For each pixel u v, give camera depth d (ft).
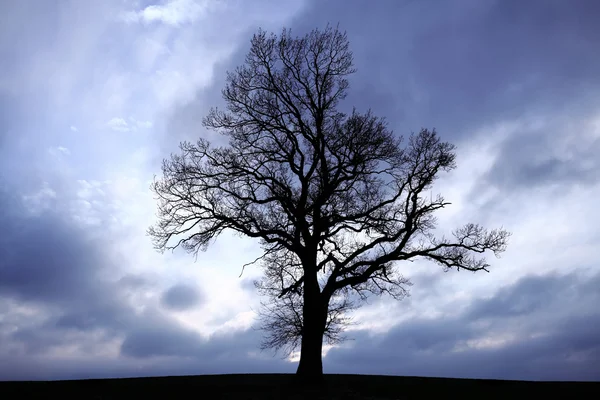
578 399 58.23
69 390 61.16
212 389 64.03
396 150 72.84
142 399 56.75
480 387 67.62
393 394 62.39
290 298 75.00
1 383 65.16
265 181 73.31
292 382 67.82
